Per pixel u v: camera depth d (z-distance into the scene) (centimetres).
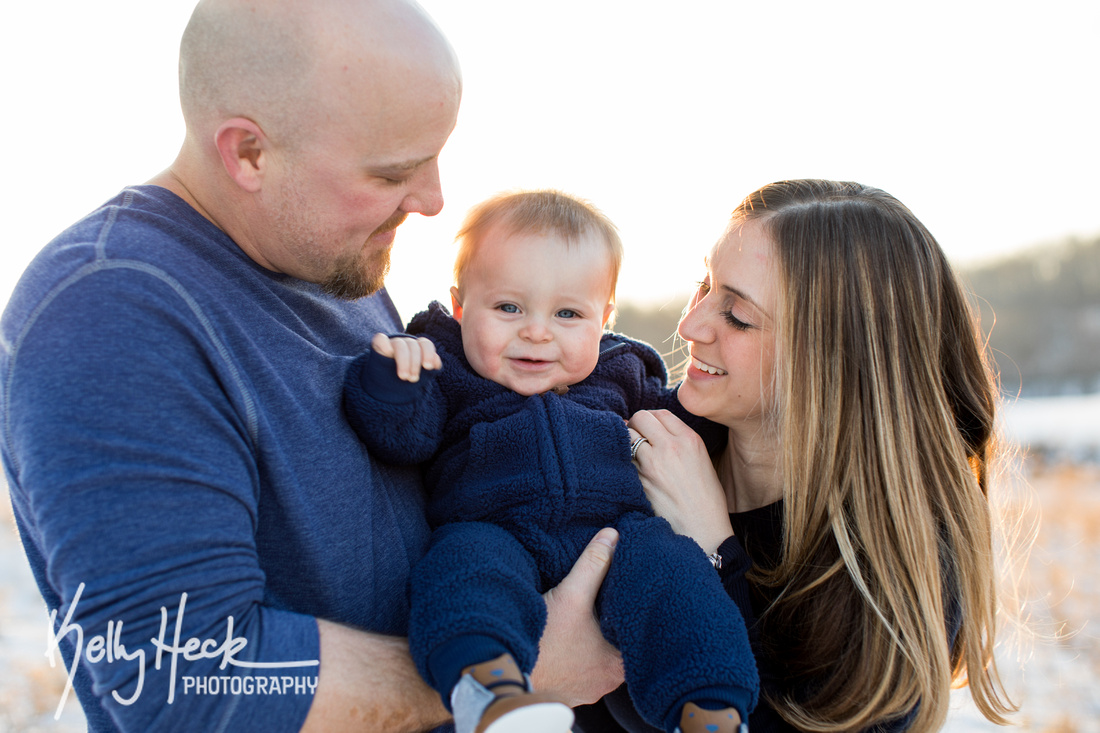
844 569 172
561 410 178
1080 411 1384
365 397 155
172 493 118
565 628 156
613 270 193
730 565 173
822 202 182
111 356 119
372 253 166
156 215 141
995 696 180
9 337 125
